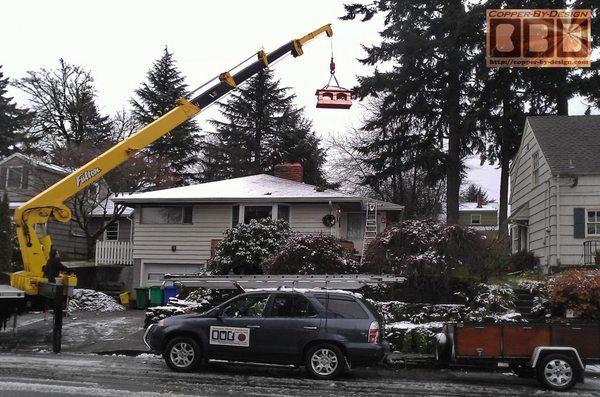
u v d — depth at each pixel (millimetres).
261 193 26578
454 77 29953
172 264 27297
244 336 11242
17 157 34688
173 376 10875
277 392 9633
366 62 30438
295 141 46688
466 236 15695
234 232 20516
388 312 15508
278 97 50031
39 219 16109
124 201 26953
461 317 15172
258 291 11672
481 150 31547
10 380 10000
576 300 14328
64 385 9703
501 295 15578
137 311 23766
